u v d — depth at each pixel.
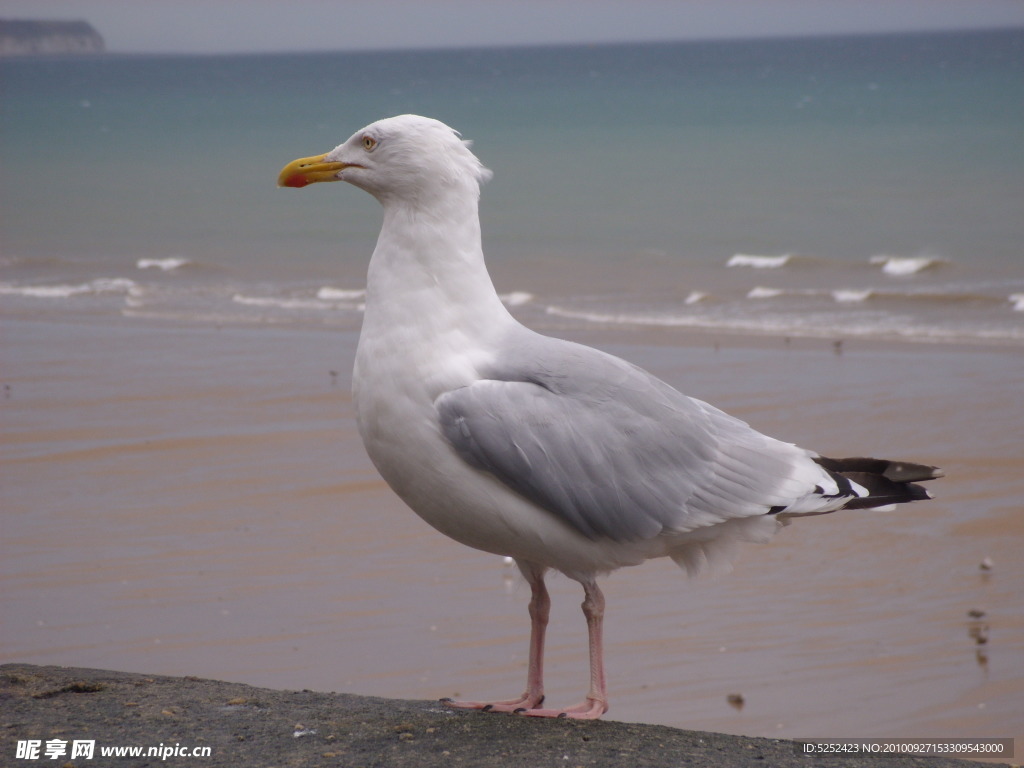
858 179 45.28
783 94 92.94
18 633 9.86
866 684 8.95
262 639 9.75
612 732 4.62
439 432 4.54
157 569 11.23
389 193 4.75
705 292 27.03
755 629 10.01
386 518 12.55
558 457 4.49
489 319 4.74
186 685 5.22
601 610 4.93
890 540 11.92
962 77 105.88
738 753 4.46
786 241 33.88
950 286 27.08
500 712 4.91
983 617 10.08
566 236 35.94
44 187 51.16
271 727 4.60
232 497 13.28
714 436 4.81
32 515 12.74
